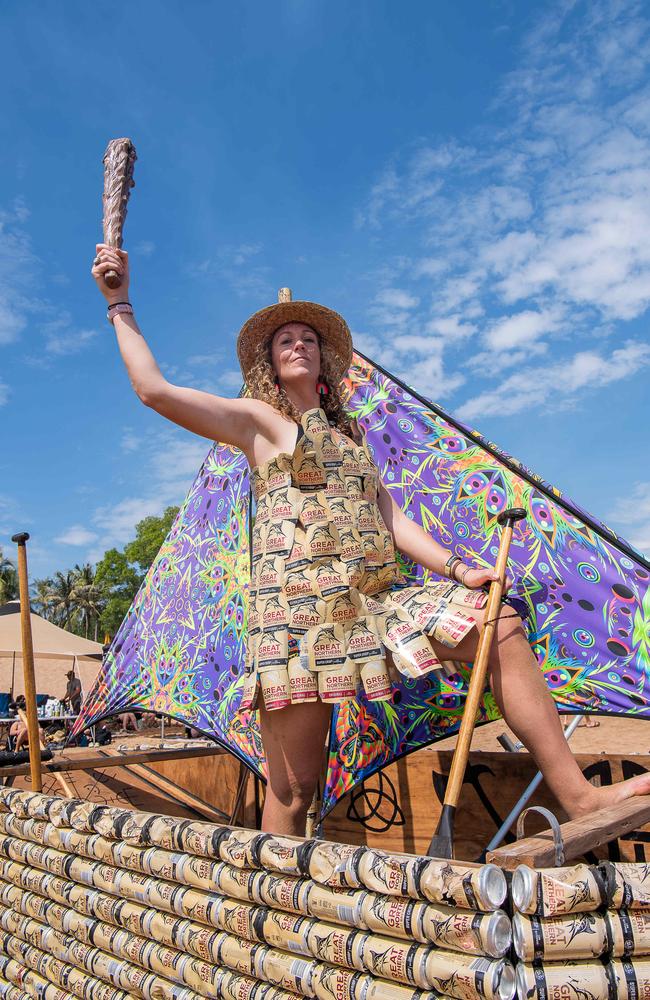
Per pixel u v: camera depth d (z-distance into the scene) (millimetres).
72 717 16328
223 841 1429
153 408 2145
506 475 2943
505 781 2863
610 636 2607
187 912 1496
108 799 3660
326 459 2230
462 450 3078
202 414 2184
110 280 2193
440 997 1055
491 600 1905
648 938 1020
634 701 2516
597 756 2752
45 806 2010
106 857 1745
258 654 2047
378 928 1144
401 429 3254
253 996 1342
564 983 969
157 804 3832
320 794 3012
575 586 2709
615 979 993
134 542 56812
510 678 1940
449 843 1512
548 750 1889
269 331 2551
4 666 28188
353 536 2160
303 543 2133
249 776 3713
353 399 3412
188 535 3789
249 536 3465
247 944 1384
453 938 1025
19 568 2625
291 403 2400
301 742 2045
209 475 3828
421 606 2104
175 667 3566
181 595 3674
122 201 2268
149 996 1595
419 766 3109
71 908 1898
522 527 2854
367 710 2861
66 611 79438
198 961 1489
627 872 1043
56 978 1937
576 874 1006
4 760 3189
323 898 1224
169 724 18594
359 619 2074
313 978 1230
